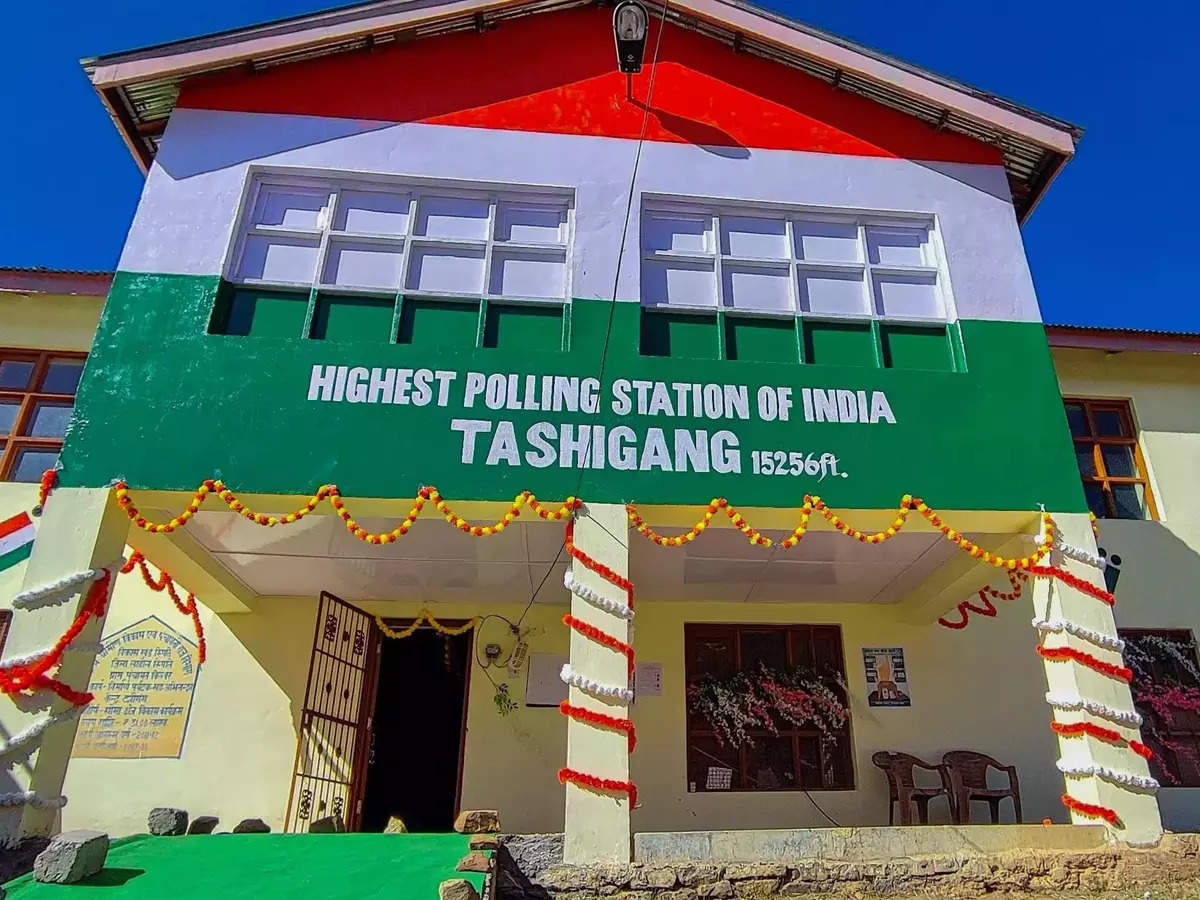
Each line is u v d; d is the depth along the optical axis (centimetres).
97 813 786
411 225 720
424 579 823
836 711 884
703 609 912
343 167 723
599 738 567
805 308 737
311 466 620
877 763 845
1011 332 726
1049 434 690
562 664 880
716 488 643
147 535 657
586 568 609
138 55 708
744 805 836
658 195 741
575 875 526
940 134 799
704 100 781
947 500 657
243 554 748
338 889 466
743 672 898
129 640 849
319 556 757
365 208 727
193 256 684
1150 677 906
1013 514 661
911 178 779
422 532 699
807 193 759
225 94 739
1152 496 988
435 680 1086
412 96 753
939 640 916
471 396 653
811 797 845
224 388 638
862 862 552
